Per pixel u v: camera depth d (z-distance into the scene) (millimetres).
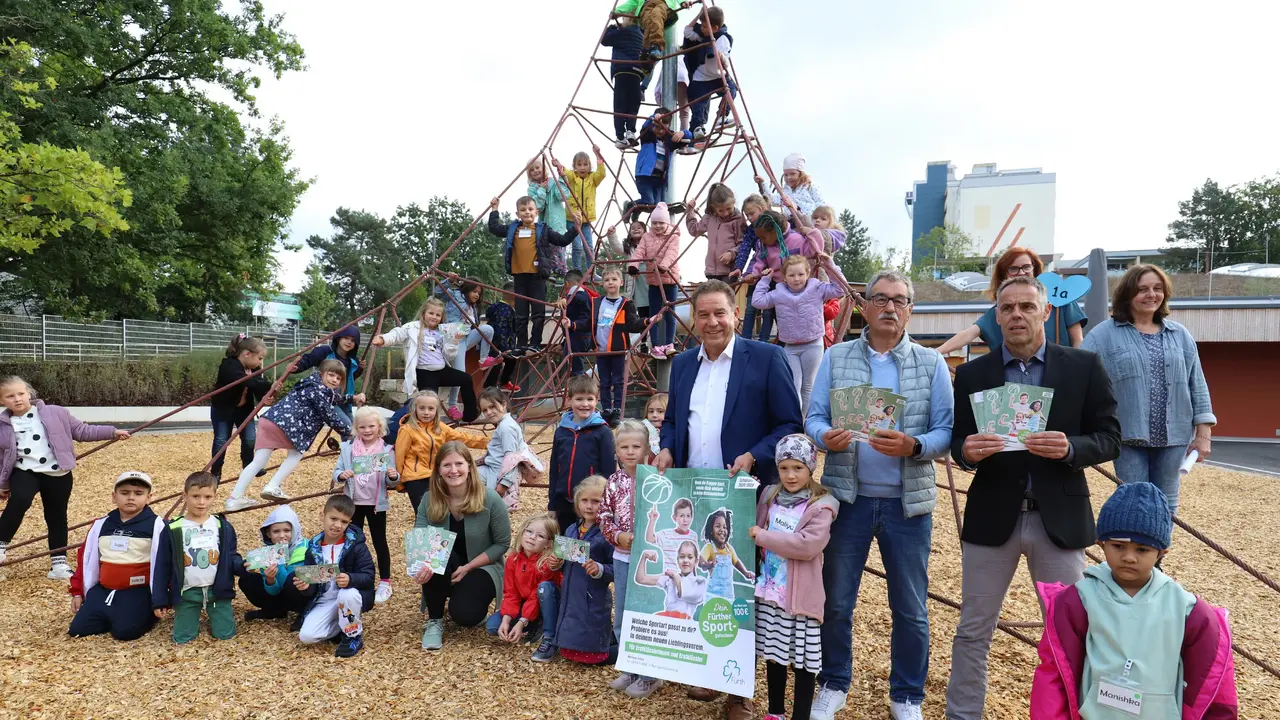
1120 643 2357
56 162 11219
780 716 3422
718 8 8750
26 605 5180
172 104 22781
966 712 3234
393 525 7398
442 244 62688
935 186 77062
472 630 4828
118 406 19938
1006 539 3141
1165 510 2375
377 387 21266
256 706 3717
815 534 3258
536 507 7891
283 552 4680
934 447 3260
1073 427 3135
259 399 8648
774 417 3604
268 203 25156
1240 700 3947
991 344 4562
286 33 25453
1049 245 69188
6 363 18578
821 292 5914
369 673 4133
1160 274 4199
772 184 7035
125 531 4695
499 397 6234
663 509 3639
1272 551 7082
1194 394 4234
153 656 4355
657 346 8391
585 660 4266
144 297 22281
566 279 9039
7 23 16578
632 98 8836
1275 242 47312
